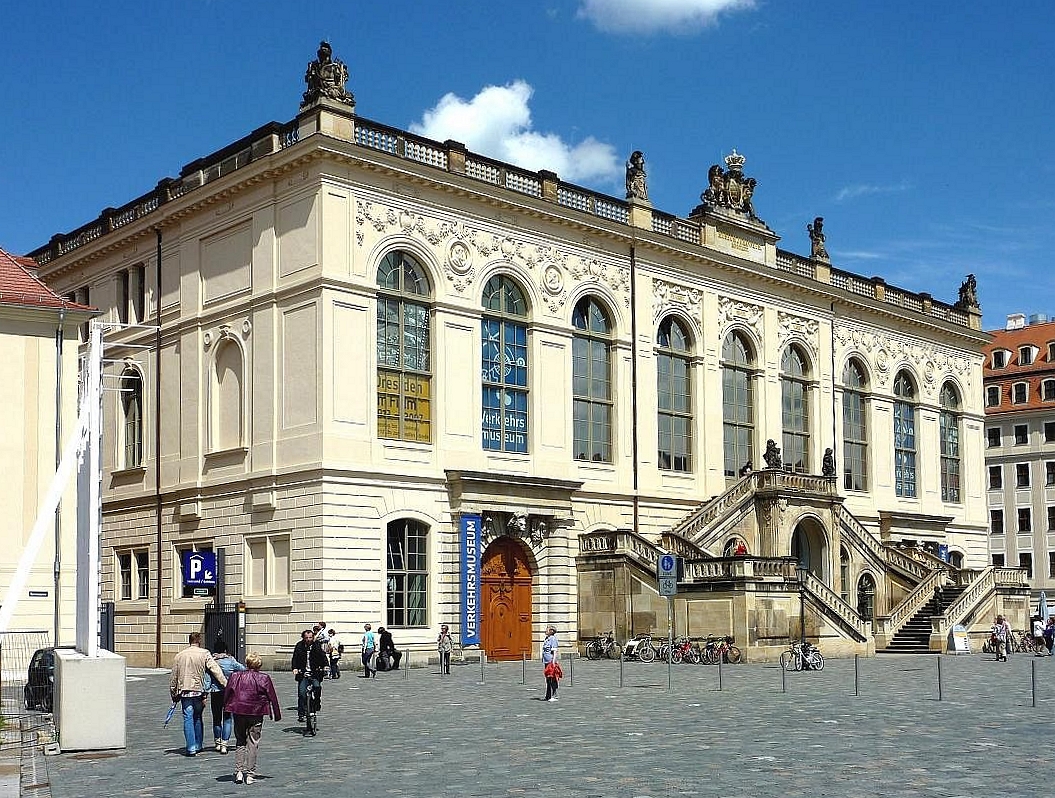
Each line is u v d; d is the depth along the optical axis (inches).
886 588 2529.5
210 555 1940.2
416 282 1966.0
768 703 1190.9
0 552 1653.5
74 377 1733.5
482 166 2059.5
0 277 1738.4
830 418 2706.7
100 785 730.8
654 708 1146.0
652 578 1983.3
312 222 1850.4
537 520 2053.4
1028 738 901.8
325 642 1608.0
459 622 1919.3
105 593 2192.4
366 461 1843.0
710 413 2420.0
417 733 969.5
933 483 2997.0
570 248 2194.9
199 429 2017.7
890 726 984.3
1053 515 4220.0
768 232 2598.4
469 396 2000.5
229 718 896.9
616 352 2258.9
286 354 1871.3
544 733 952.9
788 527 2283.5
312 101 1878.7
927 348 3038.9
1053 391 4286.4
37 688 1098.1
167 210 2096.5
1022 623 2556.6
